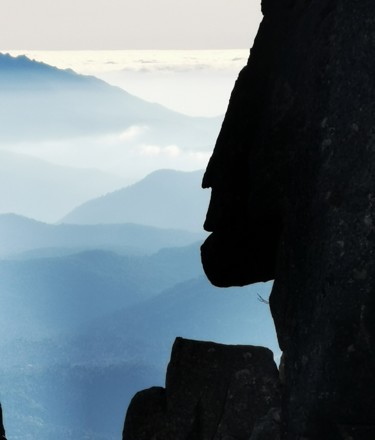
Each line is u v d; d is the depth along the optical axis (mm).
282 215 13195
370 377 11961
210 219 14492
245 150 14023
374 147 11961
